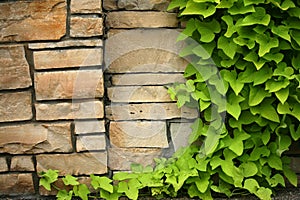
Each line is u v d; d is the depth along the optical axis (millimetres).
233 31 1935
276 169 2047
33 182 2043
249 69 1984
